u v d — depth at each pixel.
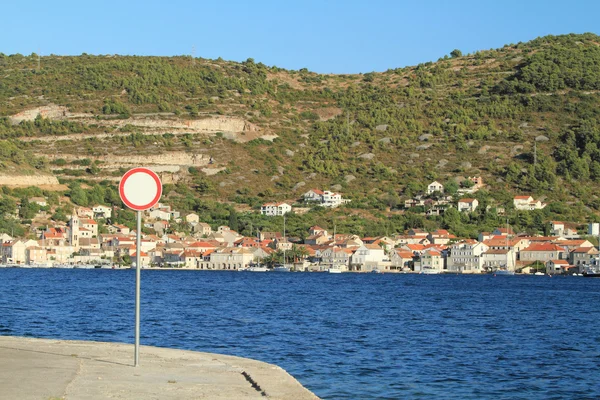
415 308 124.62
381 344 75.50
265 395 36.03
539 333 88.75
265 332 83.81
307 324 93.88
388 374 58.41
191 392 36.28
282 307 122.06
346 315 108.50
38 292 153.75
